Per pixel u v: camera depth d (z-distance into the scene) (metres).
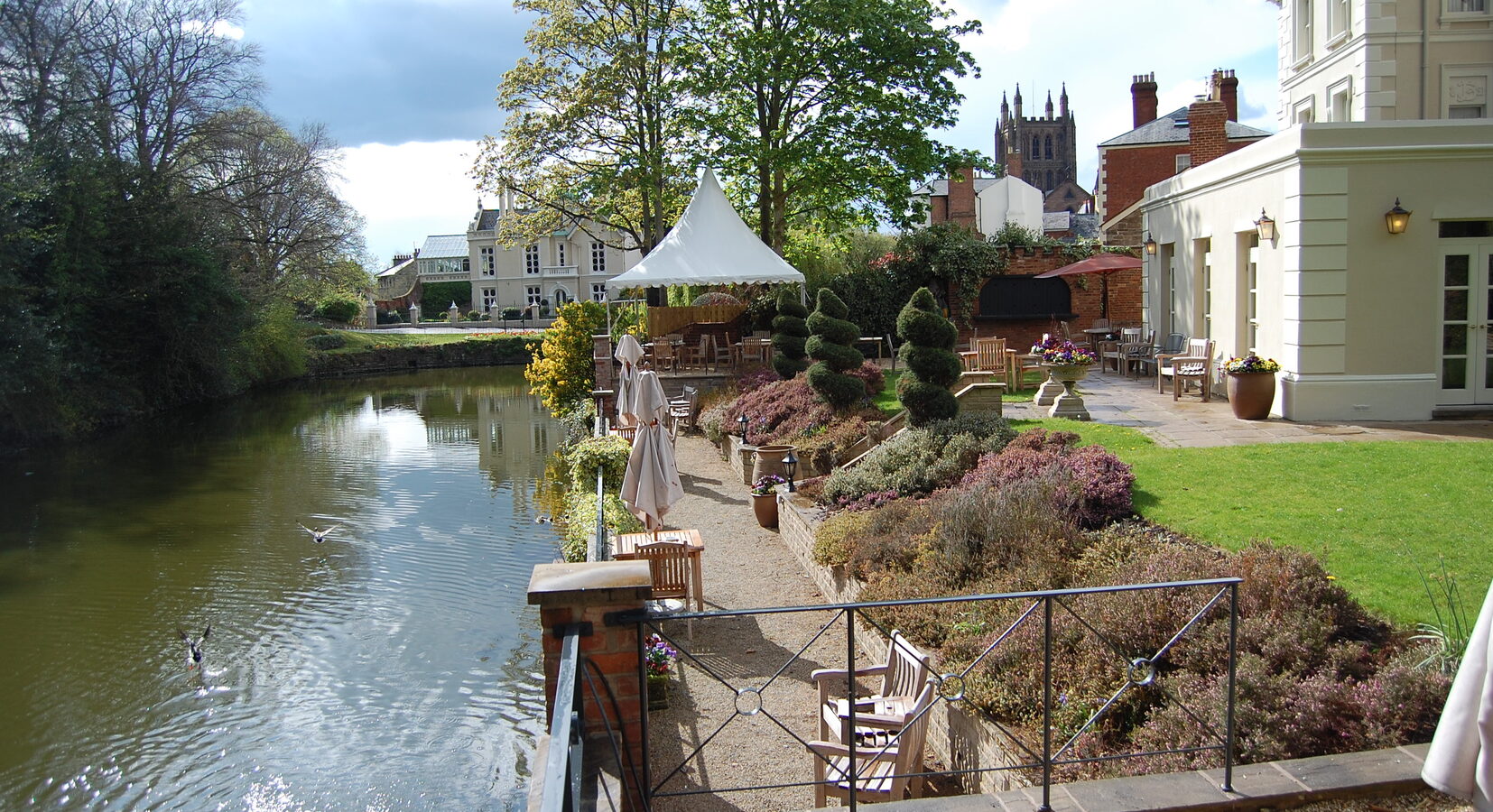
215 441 27.09
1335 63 18.64
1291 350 12.81
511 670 10.56
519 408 33.44
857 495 10.97
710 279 20.34
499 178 31.38
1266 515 8.16
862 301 27.62
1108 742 5.29
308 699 10.02
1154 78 34.31
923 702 5.48
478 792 8.23
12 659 11.23
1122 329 21.81
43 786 8.61
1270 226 13.39
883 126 24.31
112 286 30.73
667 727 7.05
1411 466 9.36
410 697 10.00
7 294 25.42
